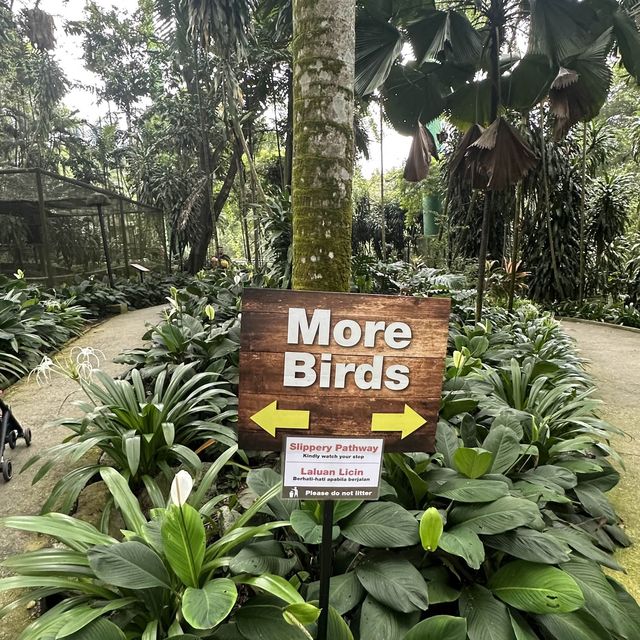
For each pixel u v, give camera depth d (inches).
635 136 414.3
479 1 190.4
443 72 211.5
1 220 294.2
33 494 88.2
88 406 96.2
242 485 95.0
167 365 124.4
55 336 208.2
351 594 53.1
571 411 107.7
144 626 52.6
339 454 46.2
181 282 470.0
